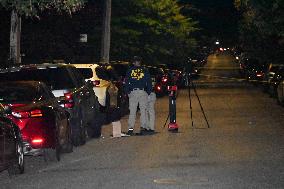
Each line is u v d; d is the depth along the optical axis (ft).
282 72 130.62
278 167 45.88
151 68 136.26
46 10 108.99
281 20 120.57
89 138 67.21
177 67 184.96
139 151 55.83
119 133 68.49
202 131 71.67
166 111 101.71
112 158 51.98
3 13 106.11
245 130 72.13
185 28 203.62
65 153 55.72
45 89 52.80
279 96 111.55
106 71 85.05
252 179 41.01
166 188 38.09
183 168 45.75
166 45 180.86
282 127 75.20
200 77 250.37
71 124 59.06
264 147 57.21
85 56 128.57
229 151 54.75
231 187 38.32
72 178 42.75
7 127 43.21
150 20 159.53
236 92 154.20
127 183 40.09
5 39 107.24
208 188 38.04
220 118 87.97
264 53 191.83
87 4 124.67
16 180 43.06
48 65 60.80
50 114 49.29
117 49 149.89
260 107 107.65
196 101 123.34
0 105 45.42
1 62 86.58
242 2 143.13
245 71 227.20
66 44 119.96
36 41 114.01
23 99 49.65
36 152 48.83
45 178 43.34
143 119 70.90
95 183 40.42
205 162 48.62
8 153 42.70
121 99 88.63
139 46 159.84
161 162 48.98
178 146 58.70
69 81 60.44
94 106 67.31
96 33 132.67
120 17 148.77
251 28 189.98
